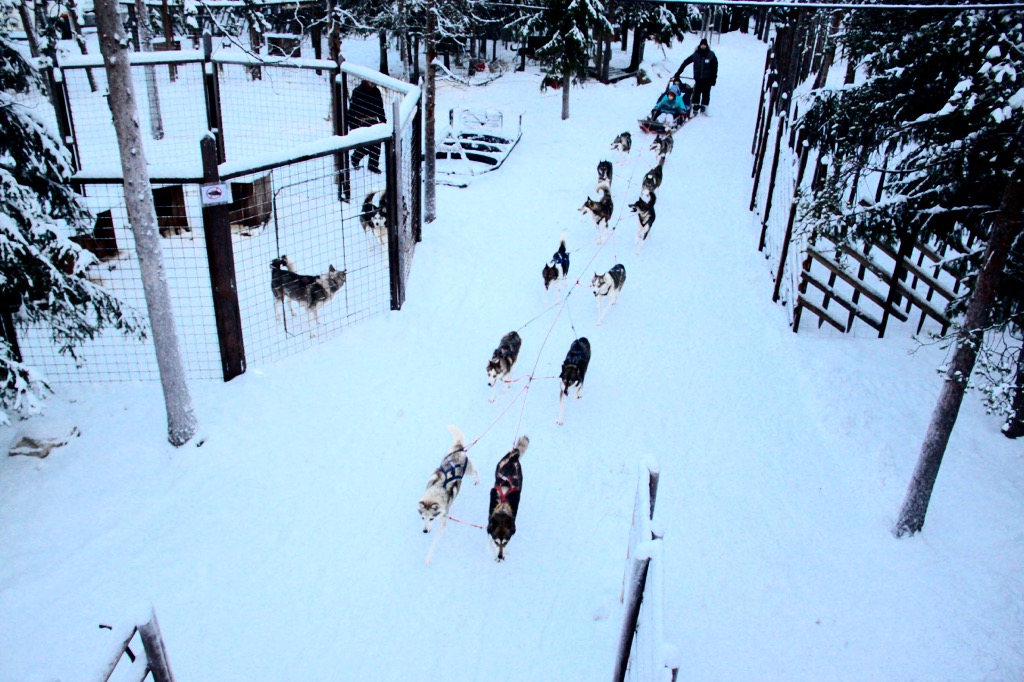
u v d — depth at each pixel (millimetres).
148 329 10320
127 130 7137
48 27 12625
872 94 10758
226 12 22953
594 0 21453
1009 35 7832
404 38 22469
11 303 8242
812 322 12430
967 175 8117
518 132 21125
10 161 8109
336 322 11203
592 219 14812
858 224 9109
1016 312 8633
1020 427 9812
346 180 14219
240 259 12117
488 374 9820
